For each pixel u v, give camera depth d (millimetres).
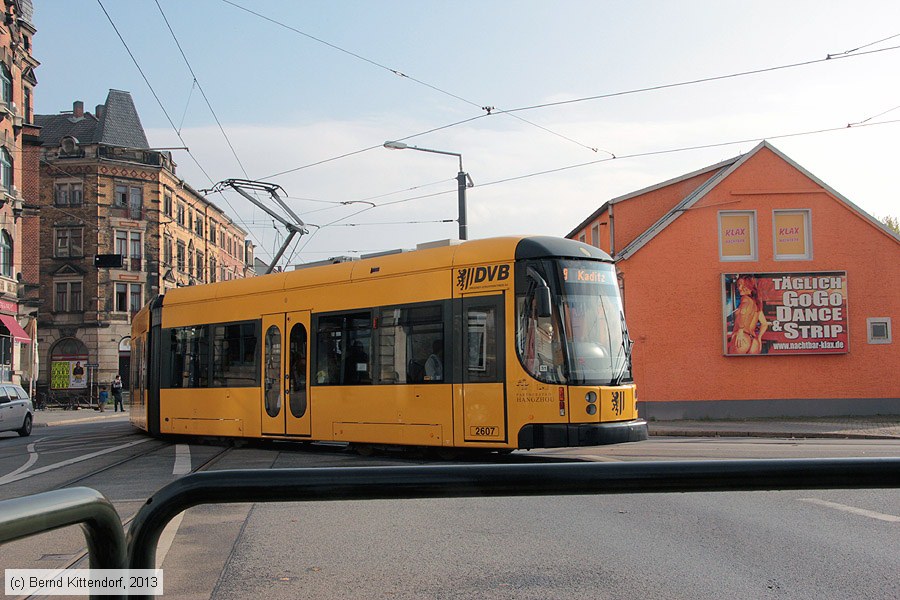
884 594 5293
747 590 5430
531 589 5551
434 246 14758
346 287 15516
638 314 25203
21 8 42125
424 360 14023
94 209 58188
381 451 15492
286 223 22891
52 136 61406
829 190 25234
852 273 25062
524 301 12984
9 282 39469
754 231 25328
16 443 23953
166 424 19281
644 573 5934
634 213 28297
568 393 12539
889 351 24844
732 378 24938
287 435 16219
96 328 57812
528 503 9336
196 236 69312
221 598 5512
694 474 1941
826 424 22422
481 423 13195
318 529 7992
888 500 9094
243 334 17516
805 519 7988
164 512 1836
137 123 62375
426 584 5758
